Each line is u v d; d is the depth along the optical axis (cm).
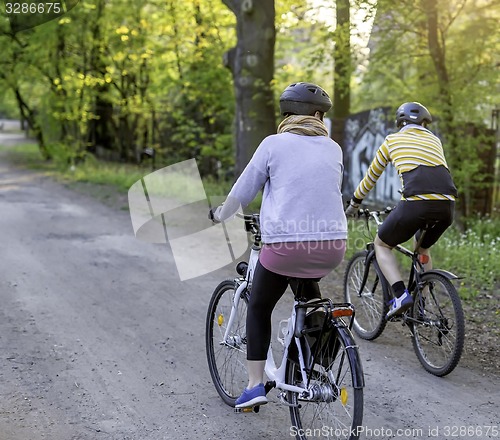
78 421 453
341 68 1282
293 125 408
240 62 1441
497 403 492
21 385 512
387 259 564
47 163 2886
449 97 1155
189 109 2206
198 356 587
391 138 555
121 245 1080
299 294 414
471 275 870
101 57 2467
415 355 596
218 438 432
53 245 1077
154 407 479
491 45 1167
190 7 2055
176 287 823
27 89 3108
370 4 1084
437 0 1090
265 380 489
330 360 395
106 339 627
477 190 1233
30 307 724
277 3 1459
